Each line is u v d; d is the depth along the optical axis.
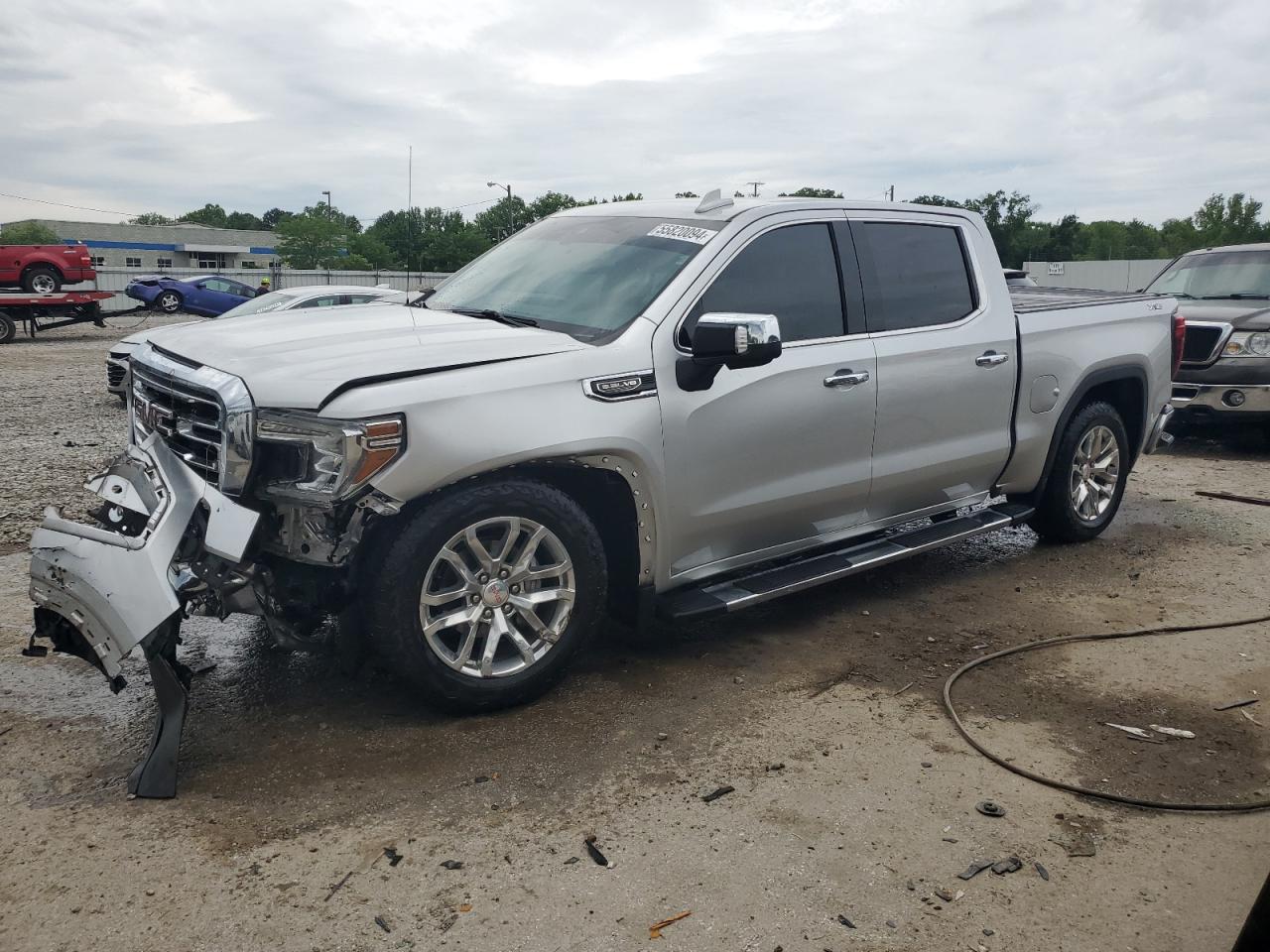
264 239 95.94
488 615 3.71
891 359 4.77
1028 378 5.54
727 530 4.32
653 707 3.94
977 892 2.83
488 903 2.72
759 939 2.61
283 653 4.39
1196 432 11.19
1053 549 6.30
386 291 8.70
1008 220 78.81
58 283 23.89
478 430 3.48
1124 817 3.24
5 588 5.17
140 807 3.15
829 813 3.21
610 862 2.92
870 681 4.26
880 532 5.13
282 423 3.32
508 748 3.58
